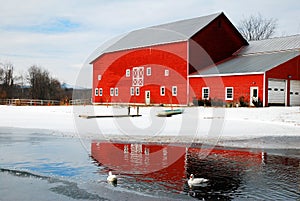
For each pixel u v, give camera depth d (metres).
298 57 35.62
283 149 13.99
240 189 8.41
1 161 11.48
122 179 9.30
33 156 12.29
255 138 17.03
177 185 8.74
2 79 78.00
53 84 75.50
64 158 11.96
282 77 33.91
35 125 22.48
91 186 8.68
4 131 19.48
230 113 28.28
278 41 41.72
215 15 42.81
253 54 41.38
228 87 35.28
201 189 8.41
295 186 8.66
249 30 76.56
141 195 7.96
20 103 53.47
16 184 8.86
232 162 11.42
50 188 8.52
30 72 77.56
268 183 8.92
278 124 22.36
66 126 21.92
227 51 43.41
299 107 31.38
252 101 33.03
